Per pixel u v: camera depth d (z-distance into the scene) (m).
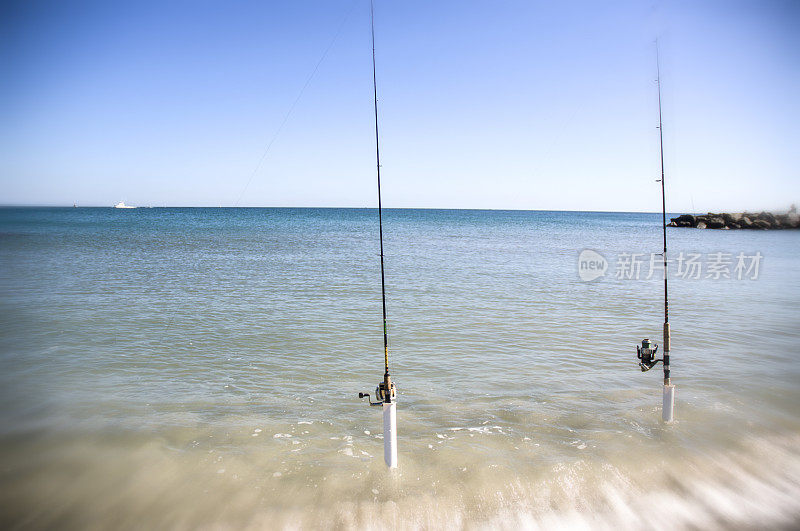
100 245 26.17
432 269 19.23
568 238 39.50
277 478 5.00
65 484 4.87
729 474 5.09
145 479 4.97
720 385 7.40
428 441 5.77
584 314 11.85
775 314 11.90
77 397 6.92
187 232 38.69
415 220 85.31
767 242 35.25
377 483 4.93
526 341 9.67
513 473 5.09
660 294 14.44
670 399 6.15
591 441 5.74
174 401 6.86
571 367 8.27
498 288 15.20
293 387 7.43
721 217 59.91
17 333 9.81
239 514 4.47
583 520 4.48
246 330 10.27
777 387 7.30
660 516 4.51
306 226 54.00
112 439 5.74
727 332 10.30
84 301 12.52
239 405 6.77
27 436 5.78
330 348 9.22
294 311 11.91
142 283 15.09
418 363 8.45
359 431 6.05
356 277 16.97
